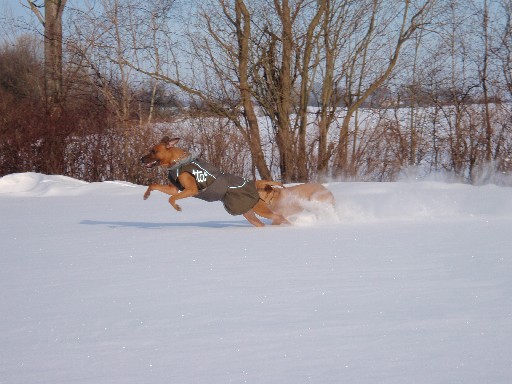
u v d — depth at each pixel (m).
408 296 4.91
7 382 3.46
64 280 5.89
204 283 5.55
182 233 8.95
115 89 21.92
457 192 13.97
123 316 4.62
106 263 6.68
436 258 6.32
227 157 19.47
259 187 9.59
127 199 15.37
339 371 3.45
